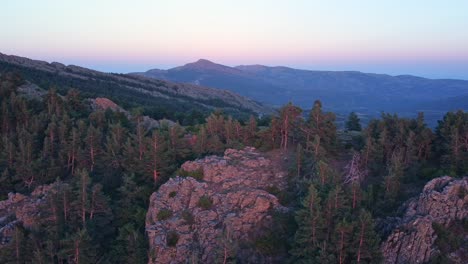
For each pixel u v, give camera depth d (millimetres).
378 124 70688
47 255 57062
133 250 55750
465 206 49719
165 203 59938
